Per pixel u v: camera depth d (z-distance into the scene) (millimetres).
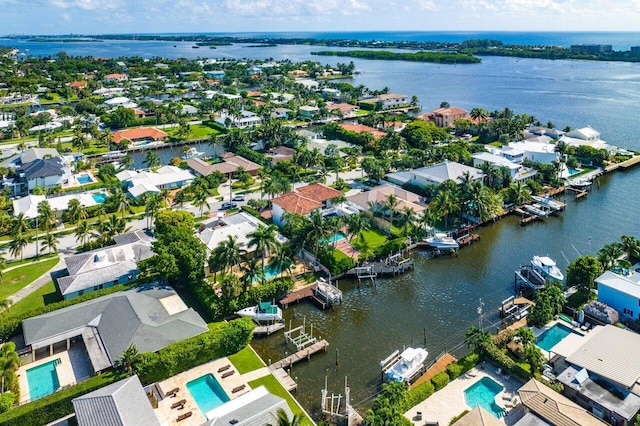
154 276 99938
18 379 73812
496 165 161000
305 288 101812
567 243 124500
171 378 75500
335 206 139250
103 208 137875
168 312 86750
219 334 79188
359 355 83125
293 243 108062
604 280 91625
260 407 63062
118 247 107000
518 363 77438
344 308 97688
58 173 156875
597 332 79312
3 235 125375
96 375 73312
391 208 124500
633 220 138125
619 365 70625
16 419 63625
